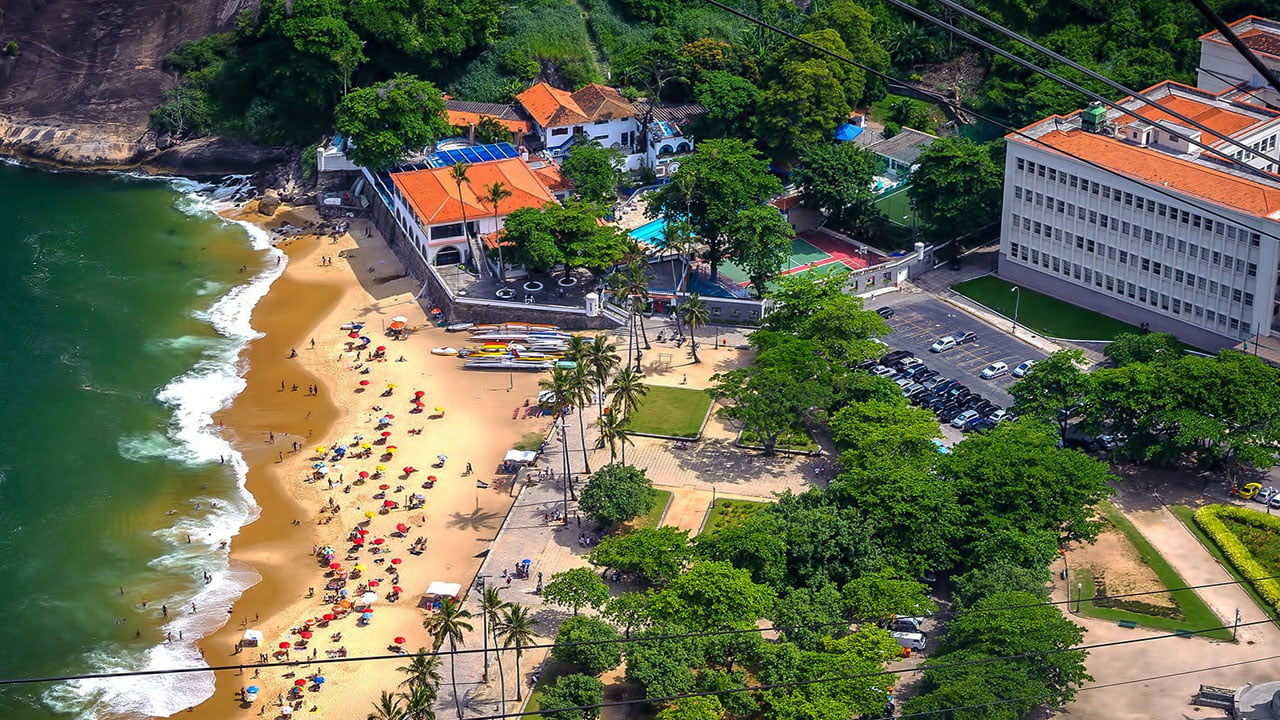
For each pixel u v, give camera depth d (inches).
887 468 6752.0
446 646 6397.6
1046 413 7386.8
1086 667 5959.6
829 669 5639.8
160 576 7057.1
